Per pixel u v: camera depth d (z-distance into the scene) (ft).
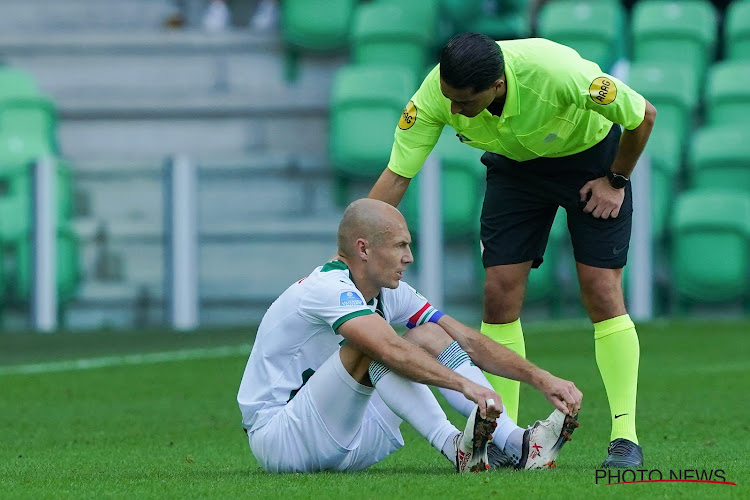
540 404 69.10
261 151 159.74
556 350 103.45
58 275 137.90
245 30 164.86
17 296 138.21
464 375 39.40
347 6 161.07
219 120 160.15
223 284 141.90
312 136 159.63
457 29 166.40
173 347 112.68
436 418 38.65
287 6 161.38
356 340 37.58
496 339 47.47
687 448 49.60
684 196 142.72
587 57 160.86
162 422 63.57
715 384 77.56
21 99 151.84
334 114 147.74
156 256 140.26
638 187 138.00
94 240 139.95
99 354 106.11
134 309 140.15
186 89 164.35
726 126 151.74
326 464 40.24
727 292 140.67
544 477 38.24
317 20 160.35
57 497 36.32
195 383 83.76
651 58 164.86
